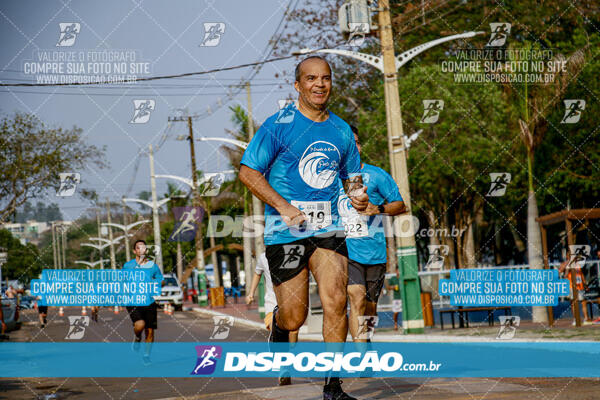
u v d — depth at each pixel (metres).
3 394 7.39
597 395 4.70
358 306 7.57
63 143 20.23
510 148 24.17
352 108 27.98
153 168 37.91
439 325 16.69
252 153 4.44
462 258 29.23
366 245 7.66
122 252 55.09
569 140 19.59
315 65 4.47
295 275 4.51
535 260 14.98
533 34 22.22
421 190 28.47
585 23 22.02
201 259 38.41
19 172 20.14
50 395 7.25
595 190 21.19
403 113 25.00
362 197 4.74
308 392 5.04
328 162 4.55
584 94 18.33
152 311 10.18
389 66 14.48
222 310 31.81
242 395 5.07
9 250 60.16
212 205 39.16
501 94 23.00
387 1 14.59
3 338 17.48
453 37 14.80
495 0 24.58
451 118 24.36
